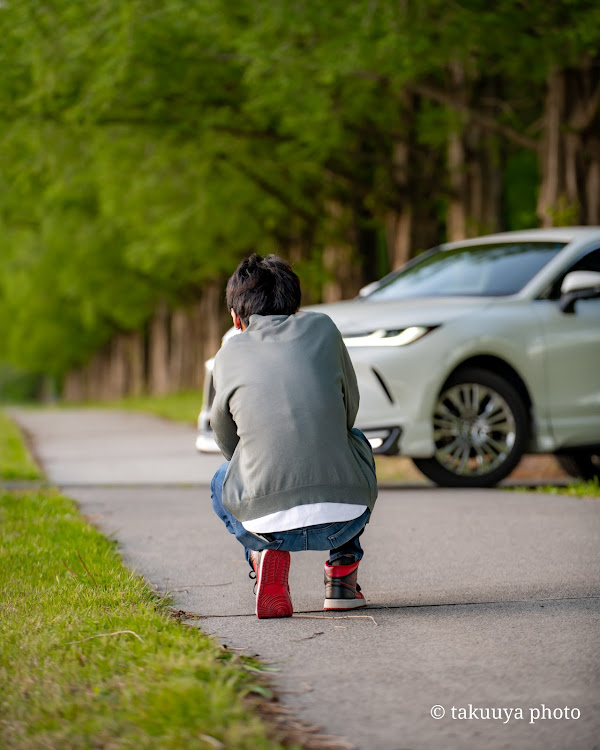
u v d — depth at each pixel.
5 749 4.80
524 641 6.88
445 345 15.02
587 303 16.17
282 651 6.71
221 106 31.62
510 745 4.97
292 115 29.31
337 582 7.99
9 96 29.66
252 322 7.88
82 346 97.75
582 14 23.02
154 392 82.62
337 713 5.42
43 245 57.81
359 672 6.19
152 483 17.73
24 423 41.34
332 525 7.49
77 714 5.16
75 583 8.57
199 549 10.77
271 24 24.23
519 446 15.53
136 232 44.12
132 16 25.67
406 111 33.62
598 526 11.57
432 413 14.98
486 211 32.50
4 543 10.62
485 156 32.56
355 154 34.72
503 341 15.37
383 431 14.83
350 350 14.97
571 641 6.85
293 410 7.52
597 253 16.52
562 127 26.39
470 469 15.48
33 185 34.44
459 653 6.61
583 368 15.91
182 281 61.88
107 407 60.59
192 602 8.30
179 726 4.89
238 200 37.06
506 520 12.10
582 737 5.07
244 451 7.60
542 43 24.14
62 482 18.14
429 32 23.31
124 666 5.94
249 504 7.50
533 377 15.58
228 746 4.69
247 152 34.44
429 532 11.41
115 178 35.12
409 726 5.23
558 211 26.25
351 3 23.55
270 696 5.64
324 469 7.47
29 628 6.95
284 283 7.98
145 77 28.94
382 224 38.41
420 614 7.74
